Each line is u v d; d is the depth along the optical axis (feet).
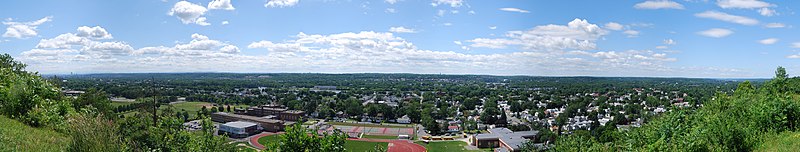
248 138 249.96
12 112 62.75
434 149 229.66
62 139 49.11
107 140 45.21
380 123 371.15
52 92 73.67
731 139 51.34
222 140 73.00
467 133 303.27
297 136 51.44
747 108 63.05
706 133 53.11
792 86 90.58
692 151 49.78
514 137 237.45
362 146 234.58
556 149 69.51
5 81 72.28
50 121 59.31
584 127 301.02
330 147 51.70
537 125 327.06
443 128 314.14
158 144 62.08
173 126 65.92
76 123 46.75
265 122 289.94
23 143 46.19
